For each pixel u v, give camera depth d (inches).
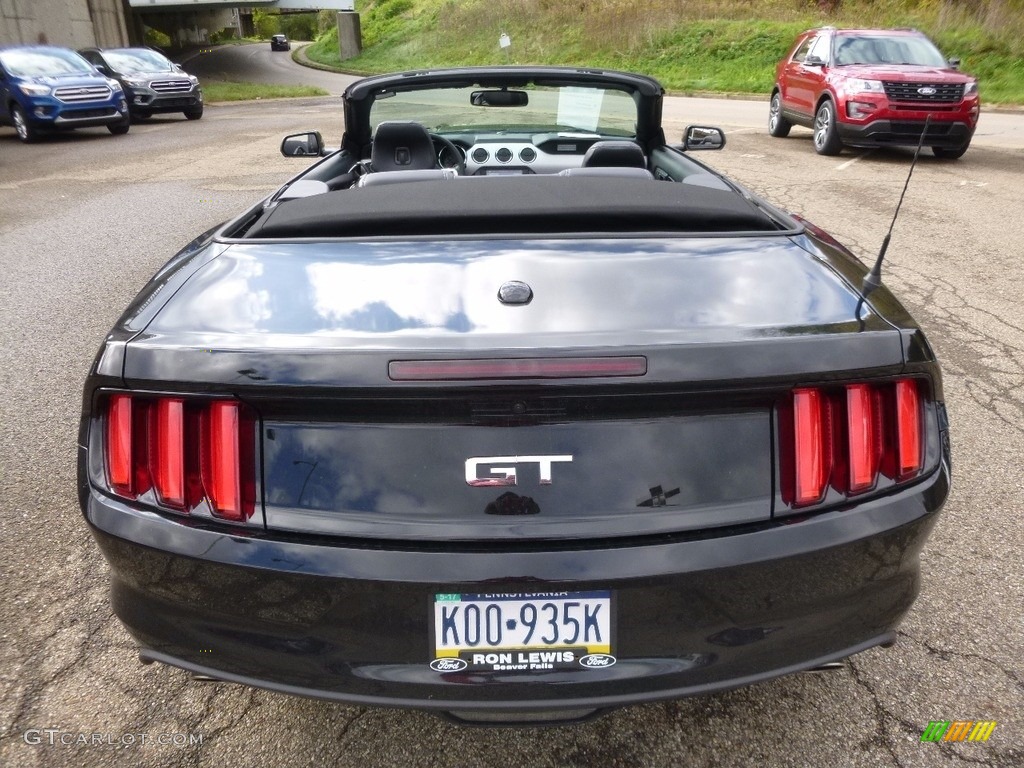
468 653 64.2
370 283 74.3
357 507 64.1
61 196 364.8
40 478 132.3
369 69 1502.2
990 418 149.0
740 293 72.9
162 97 690.8
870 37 450.0
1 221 316.5
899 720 83.9
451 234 83.1
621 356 62.2
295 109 804.6
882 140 410.3
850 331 67.0
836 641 69.2
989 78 791.1
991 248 255.0
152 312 73.8
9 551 113.0
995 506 121.6
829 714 85.0
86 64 621.9
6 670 91.5
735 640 65.9
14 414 154.4
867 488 66.5
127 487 66.9
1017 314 199.9
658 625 64.4
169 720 85.0
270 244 82.9
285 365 63.1
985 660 91.7
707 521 64.3
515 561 62.6
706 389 62.7
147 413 66.5
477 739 82.7
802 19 1080.8
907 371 67.1
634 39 1130.7
